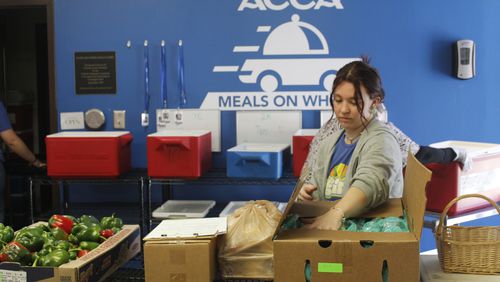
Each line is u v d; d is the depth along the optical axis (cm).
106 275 165
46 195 457
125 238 179
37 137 546
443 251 173
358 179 176
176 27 355
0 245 167
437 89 348
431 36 345
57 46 362
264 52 351
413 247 138
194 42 355
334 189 203
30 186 336
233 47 353
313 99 350
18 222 406
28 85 550
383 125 198
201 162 321
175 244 153
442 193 277
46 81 546
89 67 361
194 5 353
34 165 366
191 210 329
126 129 363
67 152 321
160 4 355
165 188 359
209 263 153
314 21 347
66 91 364
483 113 348
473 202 284
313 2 346
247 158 310
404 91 349
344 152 206
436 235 178
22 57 552
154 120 361
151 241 155
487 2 342
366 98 195
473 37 345
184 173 317
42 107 545
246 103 355
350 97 195
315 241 141
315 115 352
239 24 351
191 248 153
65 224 184
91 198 370
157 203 363
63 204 362
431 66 347
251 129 355
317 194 212
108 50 360
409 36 345
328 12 346
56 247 166
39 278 150
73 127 365
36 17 548
